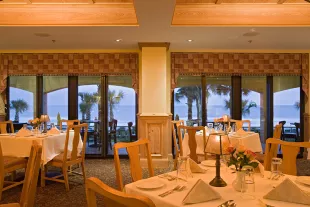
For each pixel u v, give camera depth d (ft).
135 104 19.22
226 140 5.80
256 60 18.63
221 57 18.61
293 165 7.61
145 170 15.35
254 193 5.34
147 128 16.49
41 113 19.12
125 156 18.60
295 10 13.04
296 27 13.14
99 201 10.14
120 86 19.25
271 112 19.39
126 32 14.05
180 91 19.33
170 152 18.06
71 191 11.63
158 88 16.74
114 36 14.85
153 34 14.49
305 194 4.79
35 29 13.34
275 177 6.29
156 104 16.71
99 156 18.81
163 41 16.12
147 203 3.10
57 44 16.79
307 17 13.07
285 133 19.48
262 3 12.89
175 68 18.48
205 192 4.91
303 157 18.49
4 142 12.28
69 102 19.07
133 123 19.27
